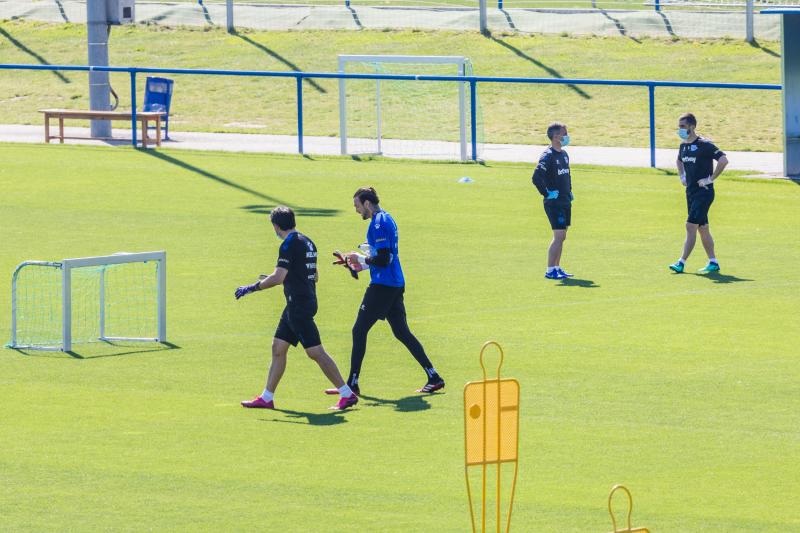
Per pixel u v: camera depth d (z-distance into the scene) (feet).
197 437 151.64
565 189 238.07
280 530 123.34
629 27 577.02
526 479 138.00
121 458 143.84
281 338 162.50
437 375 170.60
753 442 150.41
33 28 609.01
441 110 480.64
